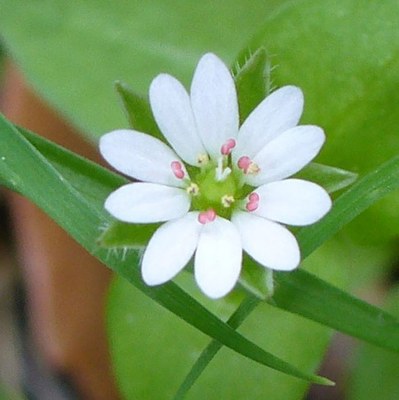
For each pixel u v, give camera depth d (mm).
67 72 85
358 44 76
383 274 84
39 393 90
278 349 77
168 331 79
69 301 87
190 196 67
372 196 68
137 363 79
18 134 67
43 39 86
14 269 92
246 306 68
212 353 69
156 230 65
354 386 81
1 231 93
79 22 86
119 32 86
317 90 77
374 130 78
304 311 69
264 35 77
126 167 66
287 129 67
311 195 65
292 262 64
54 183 67
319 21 76
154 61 85
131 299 79
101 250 67
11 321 92
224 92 67
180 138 67
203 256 65
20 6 86
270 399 77
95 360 87
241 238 65
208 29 86
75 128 86
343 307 69
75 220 67
